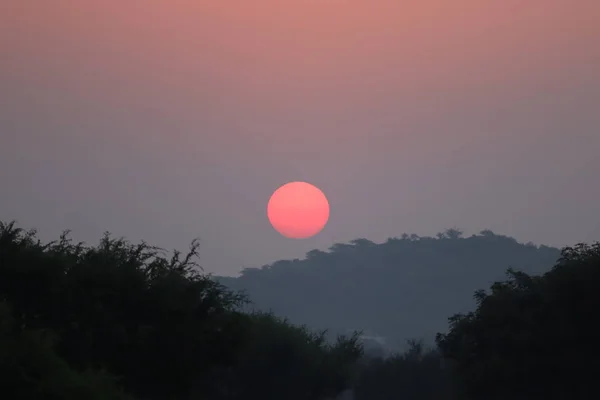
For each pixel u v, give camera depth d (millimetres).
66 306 128250
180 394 144750
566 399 177375
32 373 89688
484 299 195375
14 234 131375
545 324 177125
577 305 174125
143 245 150875
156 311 140750
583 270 175125
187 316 143750
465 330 195500
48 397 88625
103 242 149125
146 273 146875
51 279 126250
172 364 140500
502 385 183000
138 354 137875
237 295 159750
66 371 93062
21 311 124125
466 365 192125
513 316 183000
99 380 97188
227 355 149125
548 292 178875
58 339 108062
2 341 89500
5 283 124750
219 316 150375
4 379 86500
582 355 174125
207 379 169000
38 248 130875
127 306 139750
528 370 176250
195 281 149000
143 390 140750
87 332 128375
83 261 140625
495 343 183125
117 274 139250
